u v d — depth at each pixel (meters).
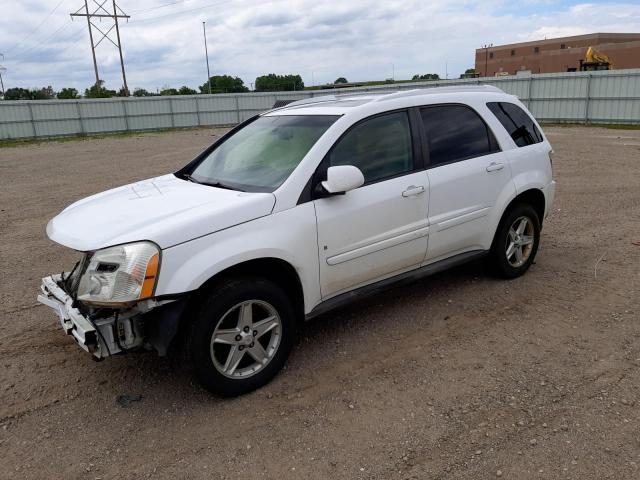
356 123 4.14
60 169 16.45
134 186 4.52
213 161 4.64
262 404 3.49
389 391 3.57
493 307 4.80
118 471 2.93
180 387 3.74
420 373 3.77
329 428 3.21
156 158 18.53
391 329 4.46
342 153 4.02
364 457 2.95
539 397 3.42
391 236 4.22
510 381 3.62
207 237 3.33
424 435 3.11
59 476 2.91
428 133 4.58
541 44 74.62
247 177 4.06
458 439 3.06
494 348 4.08
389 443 3.05
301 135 4.18
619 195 9.33
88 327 3.15
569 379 3.61
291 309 3.73
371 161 4.18
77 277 3.48
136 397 3.63
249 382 3.57
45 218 9.19
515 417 3.23
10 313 5.05
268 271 3.77
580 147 16.70
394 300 5.04
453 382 3.64
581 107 28.12
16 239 7.78
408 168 4.39
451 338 4.27
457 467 2.84
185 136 31.12
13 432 3.30
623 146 16.61
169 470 2.92
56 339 4.50
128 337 3.26
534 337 4.23
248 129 4.81
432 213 4.49
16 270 6.34
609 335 4.20
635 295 4.93
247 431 3.22
